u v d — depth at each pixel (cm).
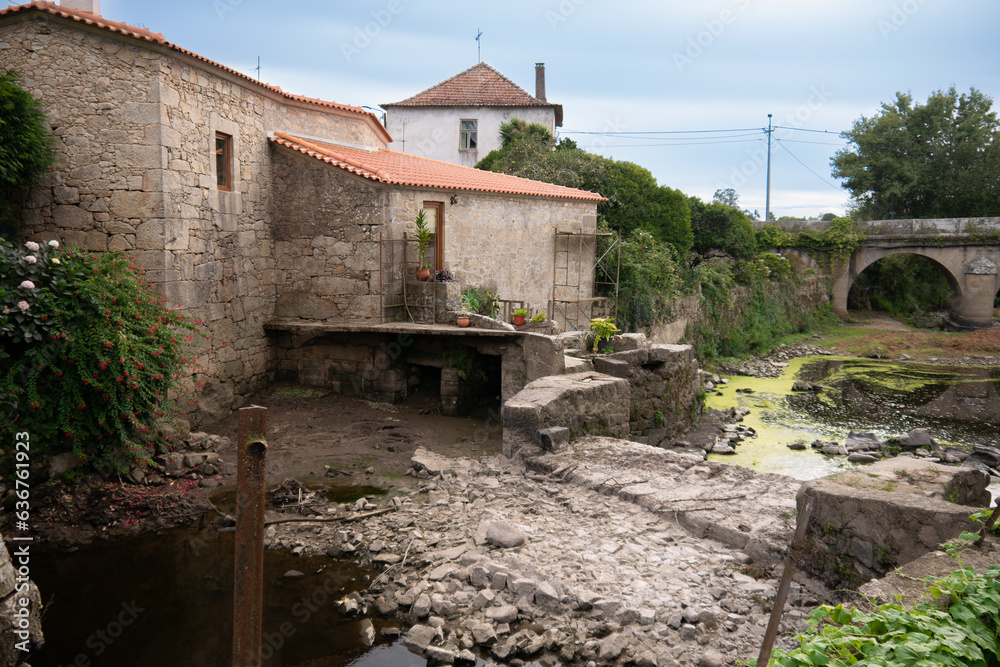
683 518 762
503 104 3058
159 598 655
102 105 1059
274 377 1456
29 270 854
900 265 4431
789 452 1467
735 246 3175
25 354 830
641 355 1418
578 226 1903
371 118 1780
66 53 1051
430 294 1404
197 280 1164
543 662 539
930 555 462
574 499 846
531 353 1281
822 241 3831
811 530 648
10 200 1073
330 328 1366
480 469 989
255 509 239
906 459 767
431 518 823
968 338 3244
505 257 1683
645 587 629
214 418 1213
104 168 1066
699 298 2619
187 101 1127
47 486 833
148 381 920
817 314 3734
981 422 1753
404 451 1120
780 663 334
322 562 723
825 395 2095
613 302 2070
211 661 558
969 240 3684
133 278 959
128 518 820
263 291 1398
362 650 565
